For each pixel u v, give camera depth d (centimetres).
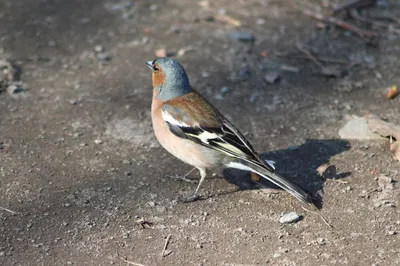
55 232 930
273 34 1480
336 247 908
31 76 1317
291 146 1129
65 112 1213
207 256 892
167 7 1591
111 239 921
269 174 957
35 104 1233
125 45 1437
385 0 1590
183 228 946
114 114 1215
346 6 1551
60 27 1487
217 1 1619
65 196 1002
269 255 894
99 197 1004
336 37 1465
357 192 1016
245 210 984
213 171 1075
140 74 1342
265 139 1148
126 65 1371
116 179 1045
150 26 1510
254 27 1508
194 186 1038
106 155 1102
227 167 1005
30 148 1111
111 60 1384
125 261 880
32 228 936
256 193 1021
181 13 1566
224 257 891
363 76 1334
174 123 981
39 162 1077
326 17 1526
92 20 1520
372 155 1103
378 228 943
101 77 1328
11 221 946
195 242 918
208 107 997
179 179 1051
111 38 1459
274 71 1348
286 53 1412
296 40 1458
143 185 1035
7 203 982
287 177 1051
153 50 1421
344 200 999
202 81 1319
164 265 874
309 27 1505
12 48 1403
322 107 1239
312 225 951
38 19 1510
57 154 1098
